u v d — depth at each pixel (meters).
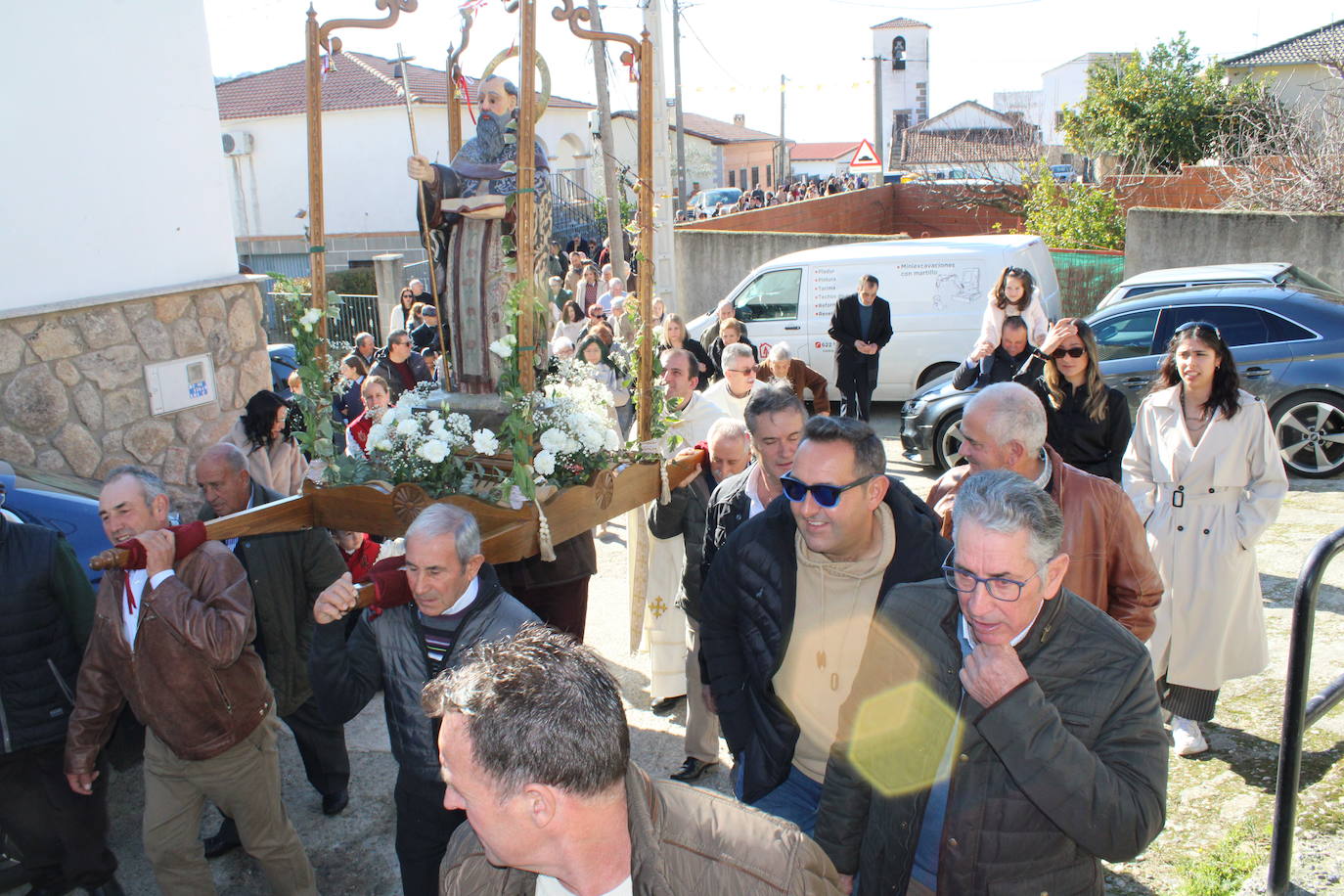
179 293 6.46
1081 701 2.00
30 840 3.51
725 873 1.57
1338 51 28.47
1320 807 3.47
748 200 32.47
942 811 2.17
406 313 12.57
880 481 2.58
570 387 3.48
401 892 3.69
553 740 1.46
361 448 3.72
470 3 3.51
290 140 22.50
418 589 2.64
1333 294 8.29
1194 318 8.09
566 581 4.11
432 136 21.89
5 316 5.51
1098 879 2.15
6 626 3.29
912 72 62.28
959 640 2.14
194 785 3.15
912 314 10.60
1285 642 4.80
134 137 6.16
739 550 2.87
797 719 2.77
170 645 2.99
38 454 5.75
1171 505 3.99
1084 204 16.69
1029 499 1.94
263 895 3.72
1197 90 24.86
